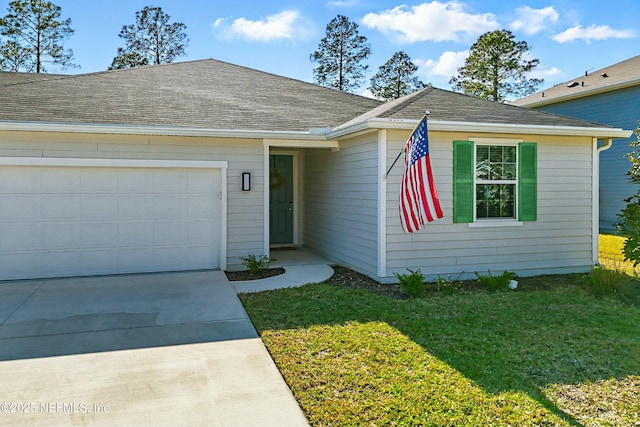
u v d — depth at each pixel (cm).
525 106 2080
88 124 801
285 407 363
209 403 369
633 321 584
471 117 853
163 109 959
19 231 809
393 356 463
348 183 938
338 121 1025
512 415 351
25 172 807
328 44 3262
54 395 380
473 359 457
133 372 426
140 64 3206
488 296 713
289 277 852
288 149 1238
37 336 520
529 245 896
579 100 1841
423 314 612
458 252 851
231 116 976
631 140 1614
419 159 666
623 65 1969
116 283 783
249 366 441
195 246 903
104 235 850
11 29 2747
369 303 665
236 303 659
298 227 1255
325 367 437
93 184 841
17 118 798
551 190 905
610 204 1705
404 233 820
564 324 570
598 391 391
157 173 875
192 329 548
